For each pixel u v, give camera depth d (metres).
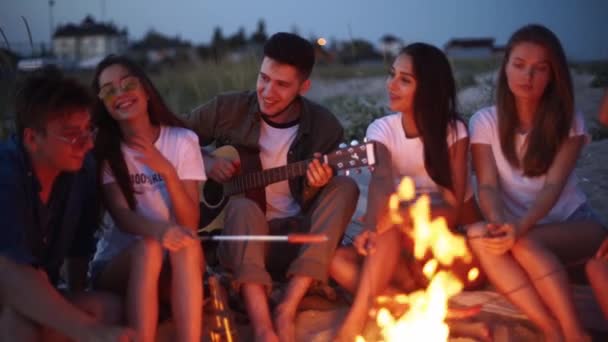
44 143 3.15
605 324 3.56
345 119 7.65
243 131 4.15
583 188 5.14
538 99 3.73
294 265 3.65
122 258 3.46
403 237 3.78
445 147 3.75
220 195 4.18
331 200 3.73
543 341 3.39
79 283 3.73
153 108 3.69
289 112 4.16
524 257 3.40
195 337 3.27
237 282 3.54
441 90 3.73
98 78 3.62
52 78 3.21
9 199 3.13
